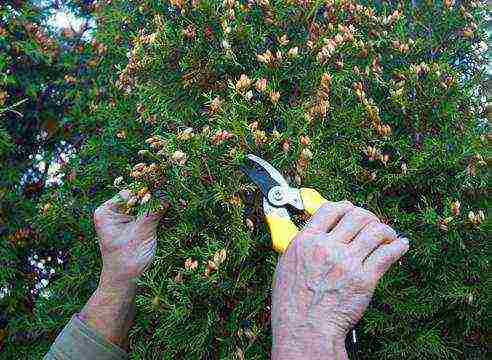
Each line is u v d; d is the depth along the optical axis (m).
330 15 1.40
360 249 0.57
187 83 1.30
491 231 1.32
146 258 0.90
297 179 1.07
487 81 1.59
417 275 1.34
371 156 1.29
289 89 1.27
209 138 1.07
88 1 2.67
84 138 2.39
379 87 1.41
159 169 1.01
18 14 2.46
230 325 1.10
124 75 1.43
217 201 1.09
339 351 0.54
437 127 1.40
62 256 2.27
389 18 1.46
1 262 2.17
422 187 1.37
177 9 1.40
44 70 2.49
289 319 0.55
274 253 1.10
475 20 1.58
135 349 1.16
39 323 1.72
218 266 1.03
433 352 1.22
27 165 2.41
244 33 1.27
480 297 1.30
